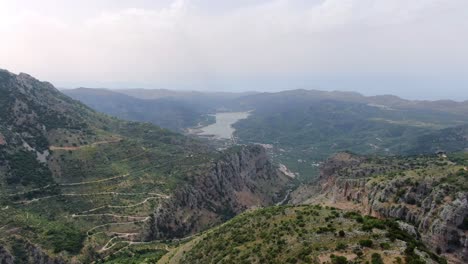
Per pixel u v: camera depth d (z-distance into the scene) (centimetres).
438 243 14412
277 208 14112
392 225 9462
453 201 14788
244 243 11462
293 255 9256
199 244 14012
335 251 8638
